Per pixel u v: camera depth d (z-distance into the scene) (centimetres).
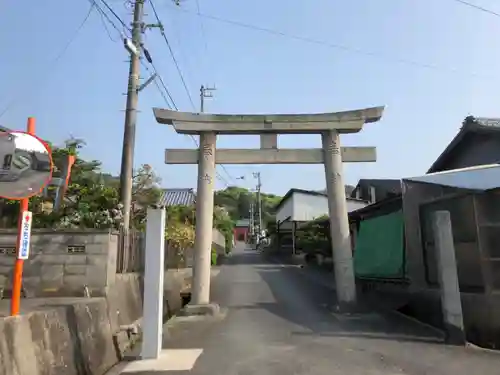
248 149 1291
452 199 1041
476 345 883
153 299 779
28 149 508
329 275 2180
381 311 1220
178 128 1255
